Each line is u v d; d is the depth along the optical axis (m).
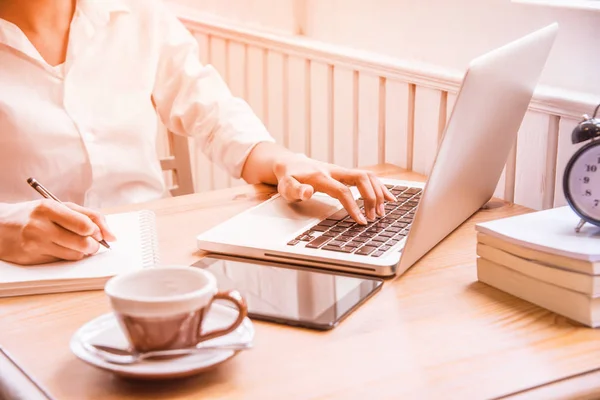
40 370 0.75
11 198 1.46
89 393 0.71
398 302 0.90
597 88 1.35
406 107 1.64
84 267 0.98
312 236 1.07
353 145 1.80
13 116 1.42
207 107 1.56
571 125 1.33
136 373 0.69
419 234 0.97
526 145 1.44
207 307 0.72
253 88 2.11
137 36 1.59
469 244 1.09
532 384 0.72
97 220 1.04
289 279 0.96
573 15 1.36
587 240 0.88
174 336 0.71
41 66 1.45
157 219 1.20
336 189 1.16
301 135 1.97
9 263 1.00
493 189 1.26
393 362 0.76
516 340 0.81
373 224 1.12
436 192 0.96
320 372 0.74
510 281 0.92
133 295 0.74
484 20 1.51
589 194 0.91
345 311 0.86
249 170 1.41
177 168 1.75
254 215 1.17
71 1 1.52
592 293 0.83
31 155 1.43
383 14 1.73
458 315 0.86
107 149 1.51
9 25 1.42
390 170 1.57
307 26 1.96
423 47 1.65
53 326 0.85
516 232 0.91
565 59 1.39
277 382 0.72
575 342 0.80
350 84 1.78
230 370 0.75
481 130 1.01
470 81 0.88
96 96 1.51
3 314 0.89
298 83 1.93
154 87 1.63
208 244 1.05
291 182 1.21
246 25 2.14
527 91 1.14
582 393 0.72
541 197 1.42
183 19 2.31
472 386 0.72
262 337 0.81
